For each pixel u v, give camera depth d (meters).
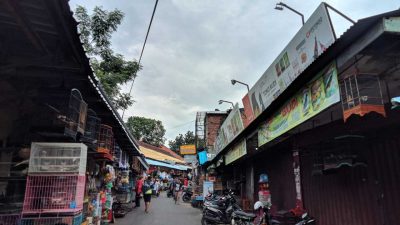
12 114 6.30
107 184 11.73
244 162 16.14
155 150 47.06
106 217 11.45
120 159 15.67
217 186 20.33
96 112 8.95
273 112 7.18
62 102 6.23
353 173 6.29
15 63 5.09
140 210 17.75
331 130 6.88
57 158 5.88
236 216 9.71
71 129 6.18
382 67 4.39
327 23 7.93
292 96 5.91
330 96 4.47
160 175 44.06
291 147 9.79
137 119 59.31
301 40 9.40
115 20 15.07
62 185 5.80
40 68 5.50
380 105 4.23
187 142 75.44
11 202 5.99
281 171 10.67
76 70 5.47
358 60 4.13
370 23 3.37
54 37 4.51
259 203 8.82
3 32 4.57
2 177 5.79
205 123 33.12
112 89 15.49
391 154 5.31
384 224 5.40
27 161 5.94
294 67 10.02
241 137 11.16
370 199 5.77
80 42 4.33
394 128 5.26
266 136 7.74
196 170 32.31
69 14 3.67
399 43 3.66
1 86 5.95
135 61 16.28
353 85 4.32
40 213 5.63
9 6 3.55
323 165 6.84
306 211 8.13
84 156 6.20
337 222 6.81
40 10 3.74
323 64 4.56
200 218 14.52
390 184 5.30
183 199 24.86
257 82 13.62
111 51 15.80
